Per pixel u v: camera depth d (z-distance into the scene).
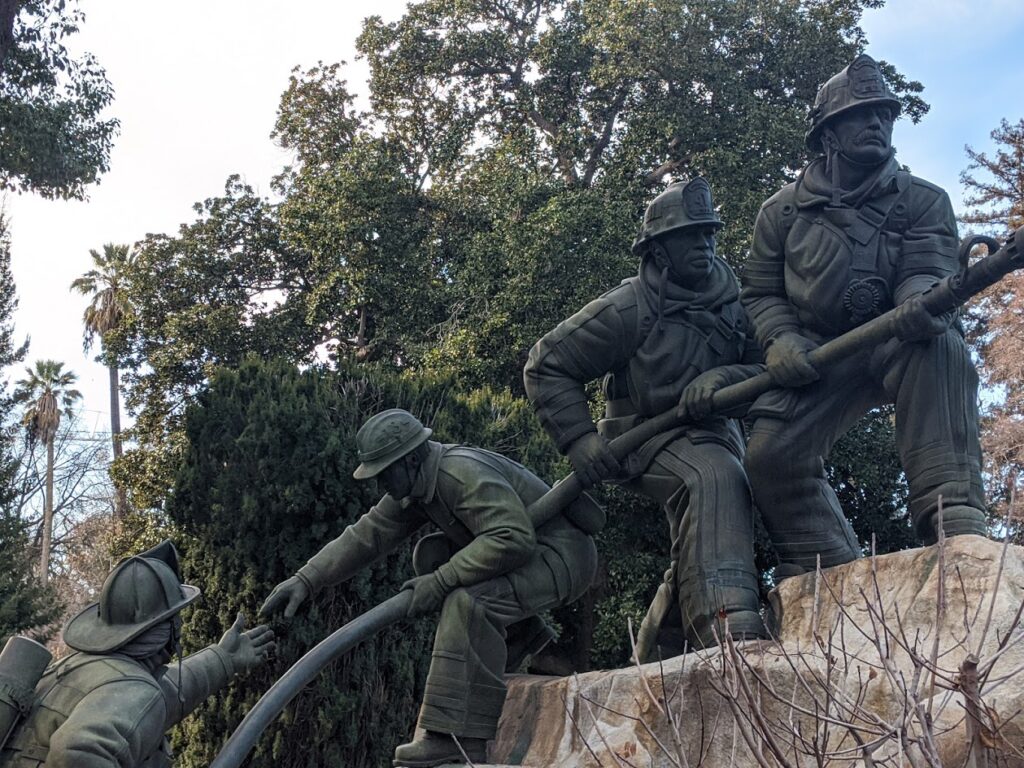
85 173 14.62
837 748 3.60
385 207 18.34
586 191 16.19
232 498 9.87
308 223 18.56
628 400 5.30
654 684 4.54
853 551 5.02
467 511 4.79
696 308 5.18
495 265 16.61
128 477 18.38
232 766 4.37
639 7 16.73
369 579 9.50
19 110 13.79
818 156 5.16
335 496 9.73
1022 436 14.55
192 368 18.80
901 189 4.94
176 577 4.44
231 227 19.77
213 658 4.61
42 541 31.23
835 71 17.17
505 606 4.73
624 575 13.81
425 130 20.70
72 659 4.14
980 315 18.22
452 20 20.36
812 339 4.99
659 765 4.41
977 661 2.94
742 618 4.67
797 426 4.92
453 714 4.59
